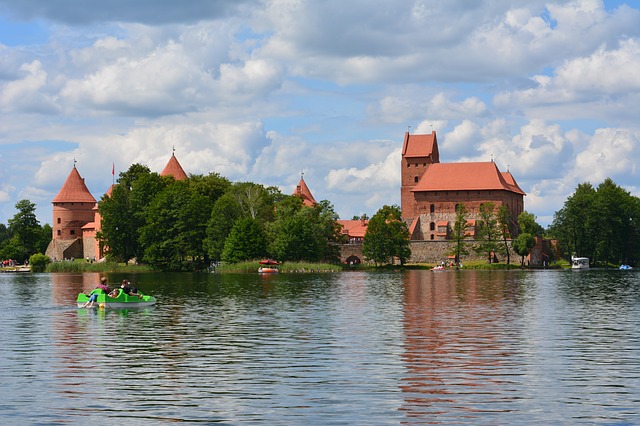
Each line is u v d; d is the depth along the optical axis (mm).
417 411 27438
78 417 26891
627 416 26766
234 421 26297
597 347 41562
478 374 33781
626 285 106688
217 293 88250
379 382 32156
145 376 33688
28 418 26781
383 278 133500
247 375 33750
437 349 40938
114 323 54469
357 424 25875
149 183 181250
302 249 173750
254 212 182375
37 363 37094
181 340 45031
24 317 59031
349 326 51969
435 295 84125
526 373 33969
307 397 29547
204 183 196500
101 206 179000
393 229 190125
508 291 91688
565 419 26406
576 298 78750
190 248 167500
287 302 73875
